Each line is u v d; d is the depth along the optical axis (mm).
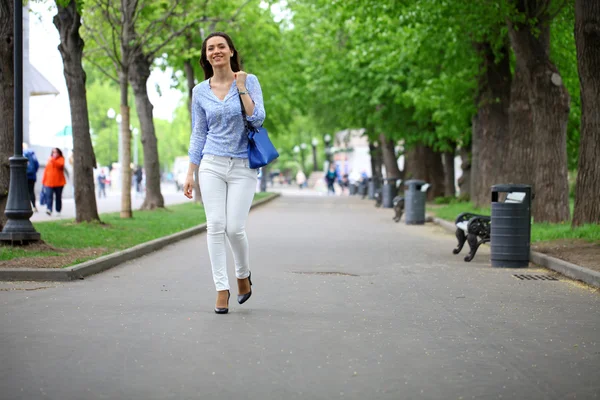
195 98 9156
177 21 30656
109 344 7543
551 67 23297
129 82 32938
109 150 101188
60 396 5789
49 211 30016
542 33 23328
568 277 13266
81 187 21906
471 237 15812
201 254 16688
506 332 8391
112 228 21062
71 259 13547
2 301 10070
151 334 8031
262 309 9648
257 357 7086
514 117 25891
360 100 45188
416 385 6184
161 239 18359
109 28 28953
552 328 8656
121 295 10688
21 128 14844
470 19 24328
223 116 9031
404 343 7758
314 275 13266
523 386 6180
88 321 8711
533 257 15547
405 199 28922
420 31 29562
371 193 56500
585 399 5840
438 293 11273
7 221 14891
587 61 18547
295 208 41438
